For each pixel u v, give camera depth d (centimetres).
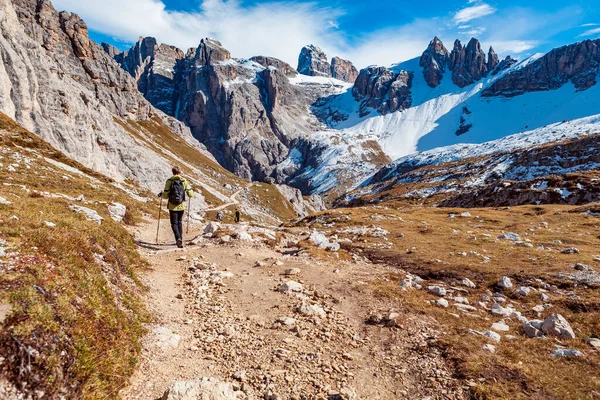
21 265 642
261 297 1191
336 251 2097
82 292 712
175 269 1451
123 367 645
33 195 1741
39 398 473
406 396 693
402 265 1928
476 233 2931
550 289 1477
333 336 938
